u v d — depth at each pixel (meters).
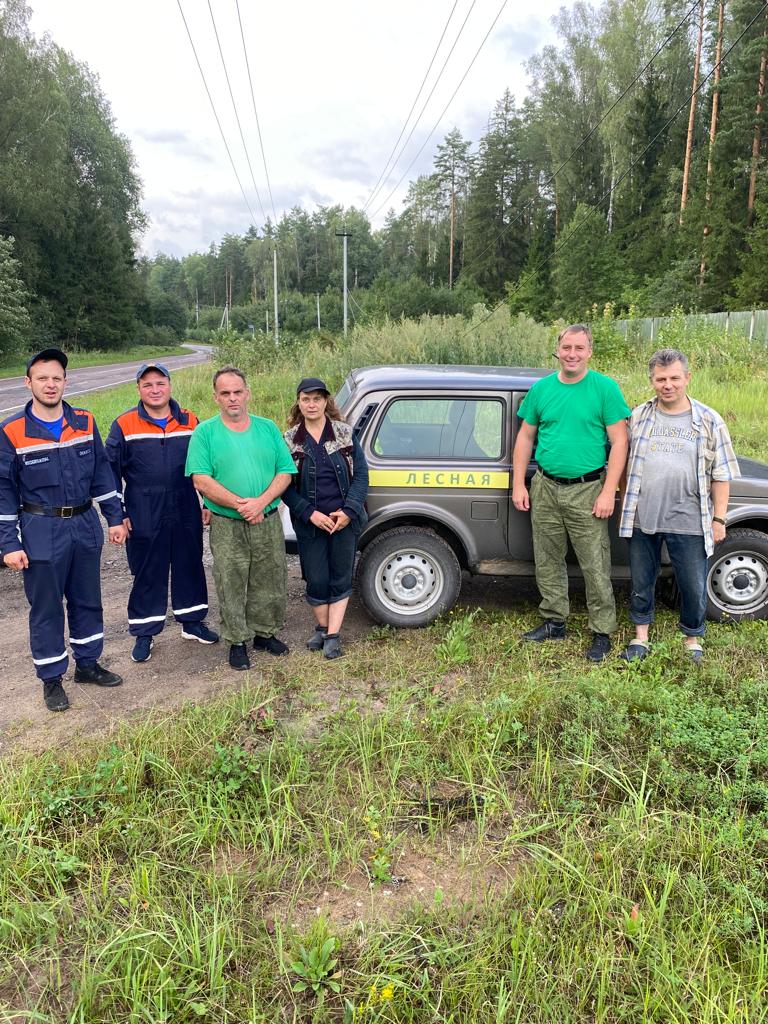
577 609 5.36
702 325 18.92
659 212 43.69
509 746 3.64
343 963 2.45
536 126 58.69
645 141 47.53
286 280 116.44
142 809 3.16
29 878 2.82
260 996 2.34
